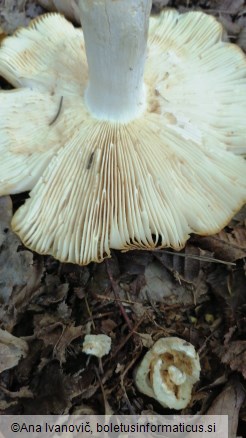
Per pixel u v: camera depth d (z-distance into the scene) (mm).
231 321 162
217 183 146
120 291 168
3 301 157
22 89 156
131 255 172
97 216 137
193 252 173
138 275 171
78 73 152
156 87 151
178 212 140
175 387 147
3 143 147
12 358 149
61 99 148
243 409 147
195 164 144
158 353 149
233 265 171
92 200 137
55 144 142
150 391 147
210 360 158
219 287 169
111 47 123
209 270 172
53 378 148
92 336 154
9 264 161
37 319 157
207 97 156
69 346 155
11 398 145
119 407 148
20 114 150
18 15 214
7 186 146
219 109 156
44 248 140
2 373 149
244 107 160
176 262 173
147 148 140
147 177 138
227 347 156
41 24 176
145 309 165
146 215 136
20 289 160
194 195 143
